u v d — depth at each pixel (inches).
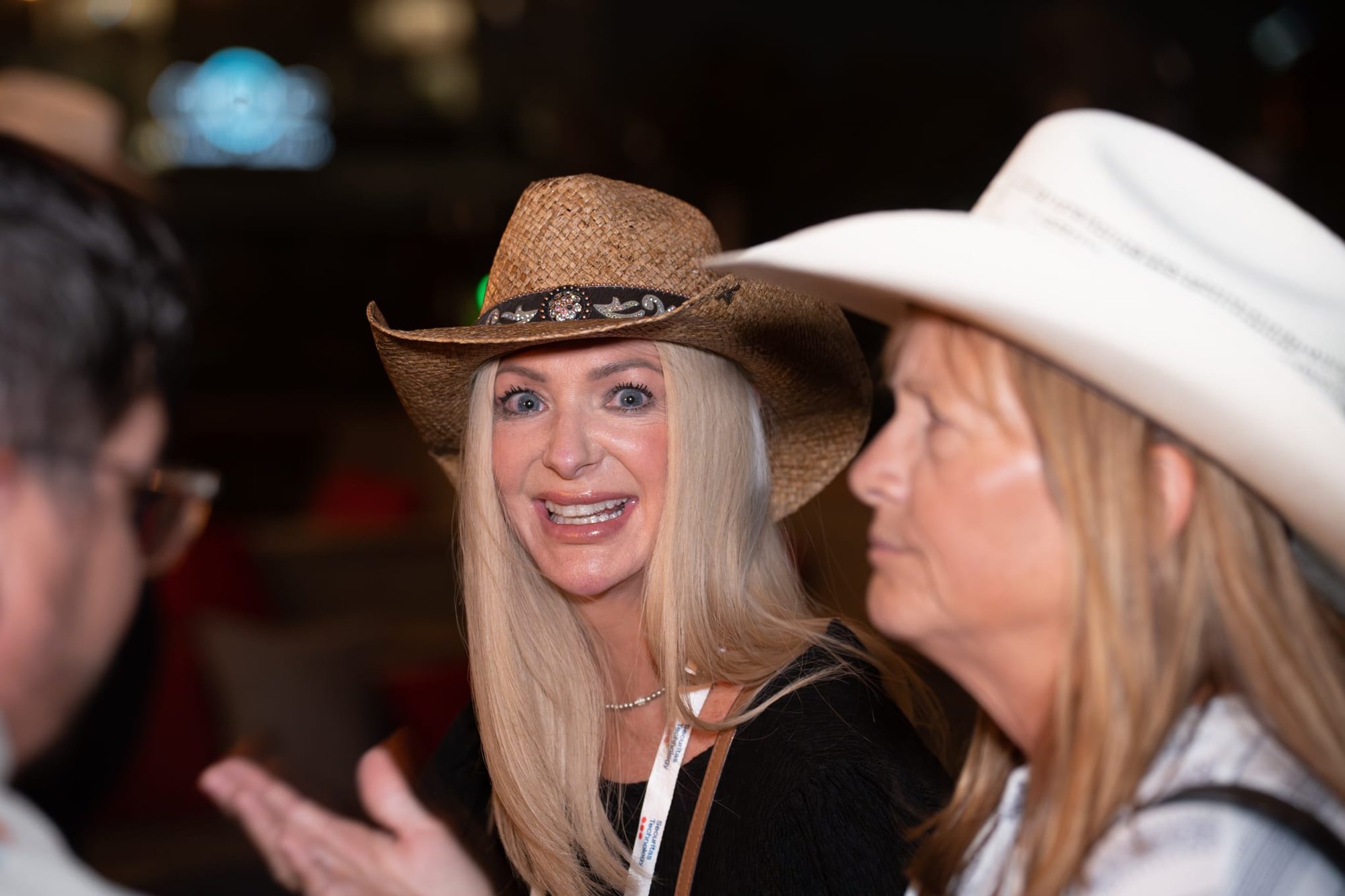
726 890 51.6
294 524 208.5
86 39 363.6
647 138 317.7
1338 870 28.8
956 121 287.1
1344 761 30.5
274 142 395.9
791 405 63.6
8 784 25.0
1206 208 33.5
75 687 26.8
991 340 32.7
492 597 61.4
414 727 126.9
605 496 57.0
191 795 99.3
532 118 366.0
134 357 26.1
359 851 40.5
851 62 310.7
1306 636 31.9
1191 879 29.1
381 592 190.7
